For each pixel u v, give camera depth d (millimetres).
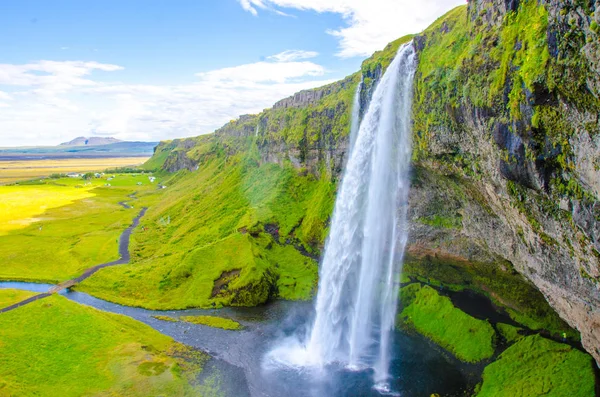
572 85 31062
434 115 55781
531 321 58219
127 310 79938
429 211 69000
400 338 64875
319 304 79188
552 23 32344
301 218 109938
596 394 40656
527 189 40688
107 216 169875
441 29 60125
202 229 120688
